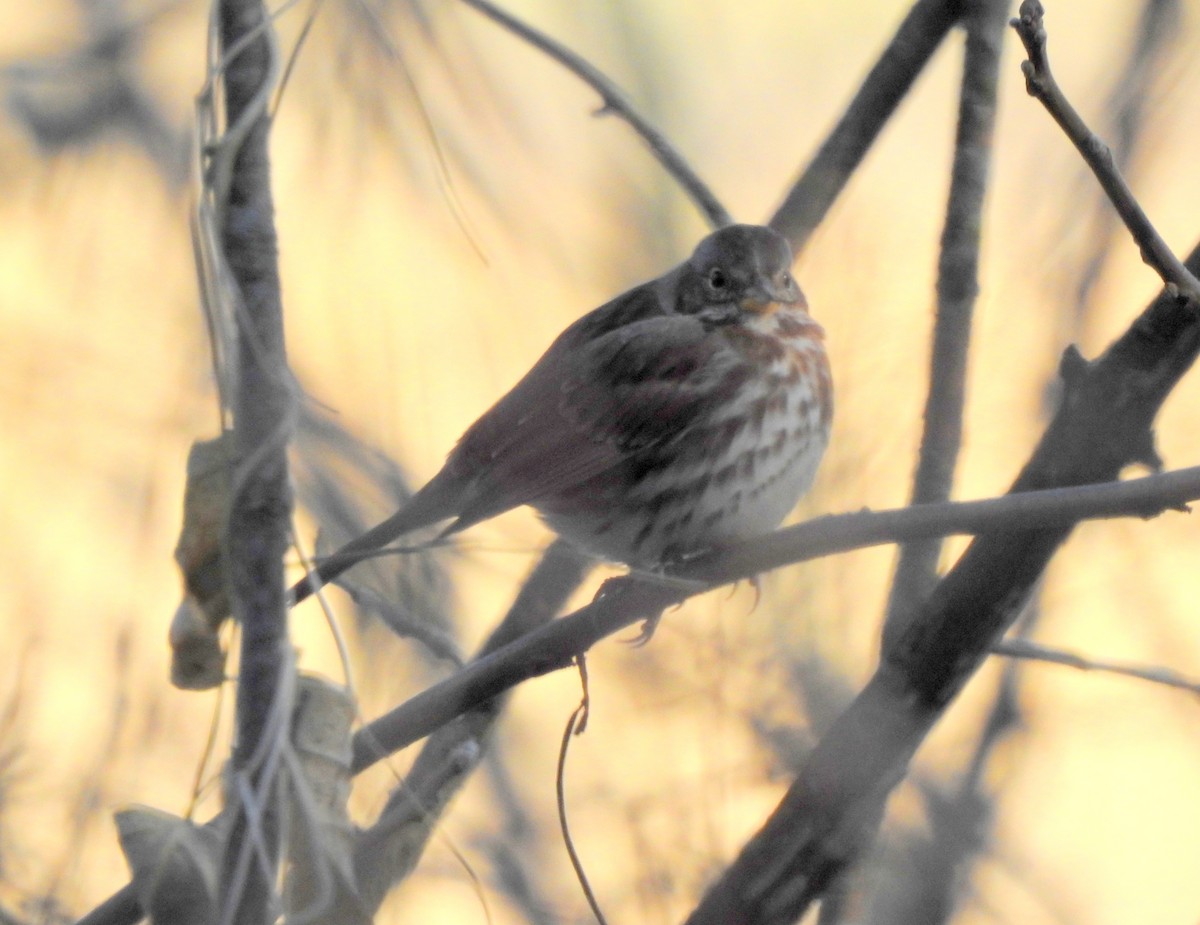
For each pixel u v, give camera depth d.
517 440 10.21
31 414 10.59
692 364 10.20
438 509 9.20
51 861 7.11
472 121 10.97
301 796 5.65
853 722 7.15
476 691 7.34
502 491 10.05
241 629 5.91
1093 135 6.86
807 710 8.18
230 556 5.88
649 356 10.25
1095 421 7.30
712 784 7.89
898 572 8.02
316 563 6.76
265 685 5.82
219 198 5.97
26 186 12.69
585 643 7.54
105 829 7.29
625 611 7.62
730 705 8.19
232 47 6.15
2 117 12.72
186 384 9.52
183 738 8.26
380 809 7.81
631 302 10.92
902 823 8.73
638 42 17.30
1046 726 10.58
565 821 7.06
